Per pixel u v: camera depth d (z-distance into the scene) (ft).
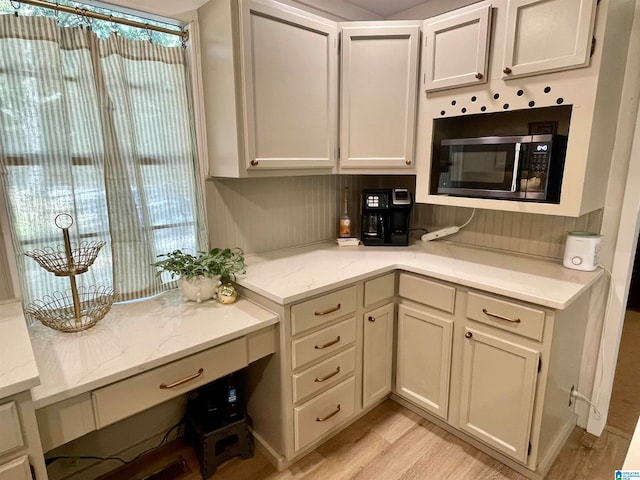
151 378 4.20
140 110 5.57
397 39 6.46
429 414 6.88
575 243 6.01
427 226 8.53
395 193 7.75
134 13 5.34
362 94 6.63
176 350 4.32
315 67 6.20
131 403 4.11
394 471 5.80
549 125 6.45
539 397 5.17
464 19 5.75
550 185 5.40
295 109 6.06
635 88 5.51
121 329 4.85
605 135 5.40
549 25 4.98
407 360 6.84
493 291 5.34
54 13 4.82
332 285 5.63
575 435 6.57
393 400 7.52
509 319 5.25
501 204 5.85
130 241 5.64
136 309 5.49
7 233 4.69
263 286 5.48
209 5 5.49
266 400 5.91
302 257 7.07
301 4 6.98
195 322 5.07
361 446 6.31
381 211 7.86
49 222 4.97
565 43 4.88
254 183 6.97
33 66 4.62
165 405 6.30
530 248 6.93
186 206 6.22
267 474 5.76
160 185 5.91
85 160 5.15
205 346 4.55
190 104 6.04
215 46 5.54
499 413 5.64
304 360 5.54
